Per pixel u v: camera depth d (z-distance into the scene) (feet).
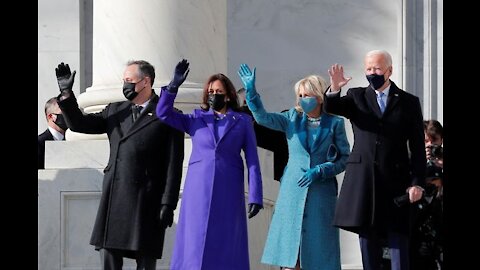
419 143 121.60
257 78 175.73
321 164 124.98
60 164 136.05
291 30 176.45
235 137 121.19
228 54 176.24
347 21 176.24
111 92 138.51
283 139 150.00
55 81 171.32
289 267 124.88
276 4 177.06
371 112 122.01
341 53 176.14
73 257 134.00
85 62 173.58
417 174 121.08
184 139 128.26
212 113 121.90
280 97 175.63
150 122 121.90
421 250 133.49
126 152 121.60
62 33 173.06
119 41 138.72
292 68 175.94
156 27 137.90
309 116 126.72
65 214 134.31
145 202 120.78
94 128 123.34
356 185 121.29
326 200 125.70
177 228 120.98
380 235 122.52
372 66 121.49
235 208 120.47
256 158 121.49
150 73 123.34
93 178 134.31
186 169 132.36
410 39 173.37
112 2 139.33
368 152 121.49
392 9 175.94
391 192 120.88
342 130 126.31
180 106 136.87
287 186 126.00
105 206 121.60
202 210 119.75
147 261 121.60
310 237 125.29
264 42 176.24
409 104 122.11
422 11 173.17
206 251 119.24
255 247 137.18
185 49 138.00
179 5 138.10
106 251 121.90
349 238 169.99
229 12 176.76
